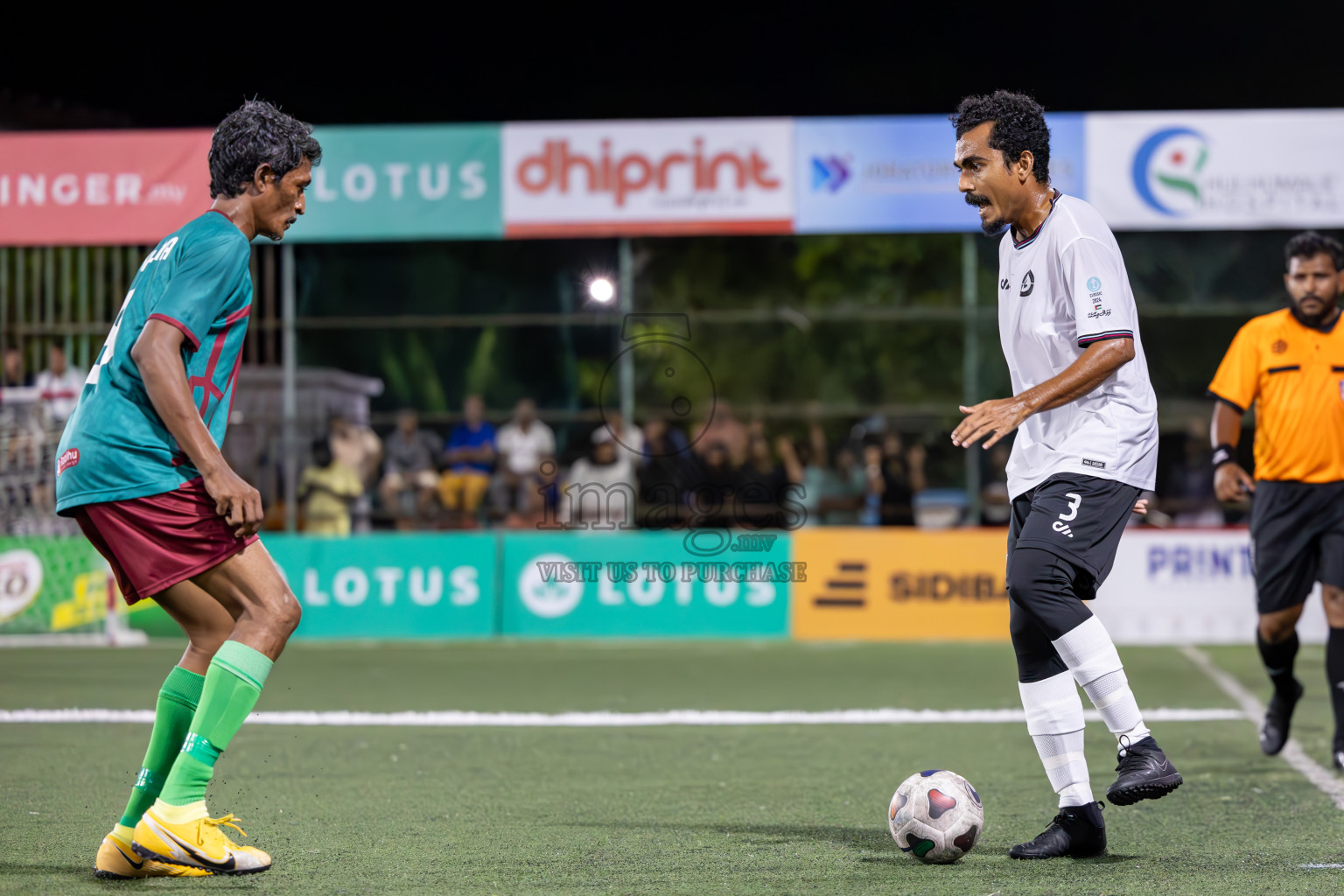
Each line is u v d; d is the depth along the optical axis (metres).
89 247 29.31
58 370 29.41
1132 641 28.44
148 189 28.77
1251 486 15.67
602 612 29.45
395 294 36.09
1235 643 28.05
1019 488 10.83
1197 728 17.64
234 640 9.70
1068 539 10.22
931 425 34.06
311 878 9.80
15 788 13.44
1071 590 10.33
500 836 11.27
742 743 16.50
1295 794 13.18
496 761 15.21
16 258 29.31
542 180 28.69
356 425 31.50
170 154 28.73
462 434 32.38
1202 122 27.80
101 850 9.77
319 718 18.45
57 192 28.77
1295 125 27.67
